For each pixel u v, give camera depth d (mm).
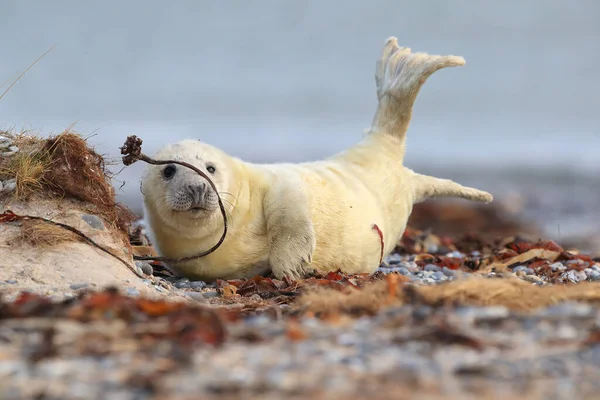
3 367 16281
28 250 27656
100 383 15609
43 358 16750
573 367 16891
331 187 35812
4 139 31719
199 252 33094
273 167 35469
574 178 120625
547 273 36750
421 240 47969
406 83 39469
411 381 16047
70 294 25109
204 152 32812
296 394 15359
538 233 70375
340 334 19000
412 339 18422
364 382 15992
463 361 17156
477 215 74688
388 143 39938
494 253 43250
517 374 16500
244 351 17672
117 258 29109
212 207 31281
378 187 38562
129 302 20578
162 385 15570
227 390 15445
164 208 32344
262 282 31031
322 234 34906
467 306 21656
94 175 30656
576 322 19750
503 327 19531
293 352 17625
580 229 74000
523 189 108938
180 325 18688
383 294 22609
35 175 30234
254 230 33500
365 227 36375
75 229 28734
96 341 17766
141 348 17469
